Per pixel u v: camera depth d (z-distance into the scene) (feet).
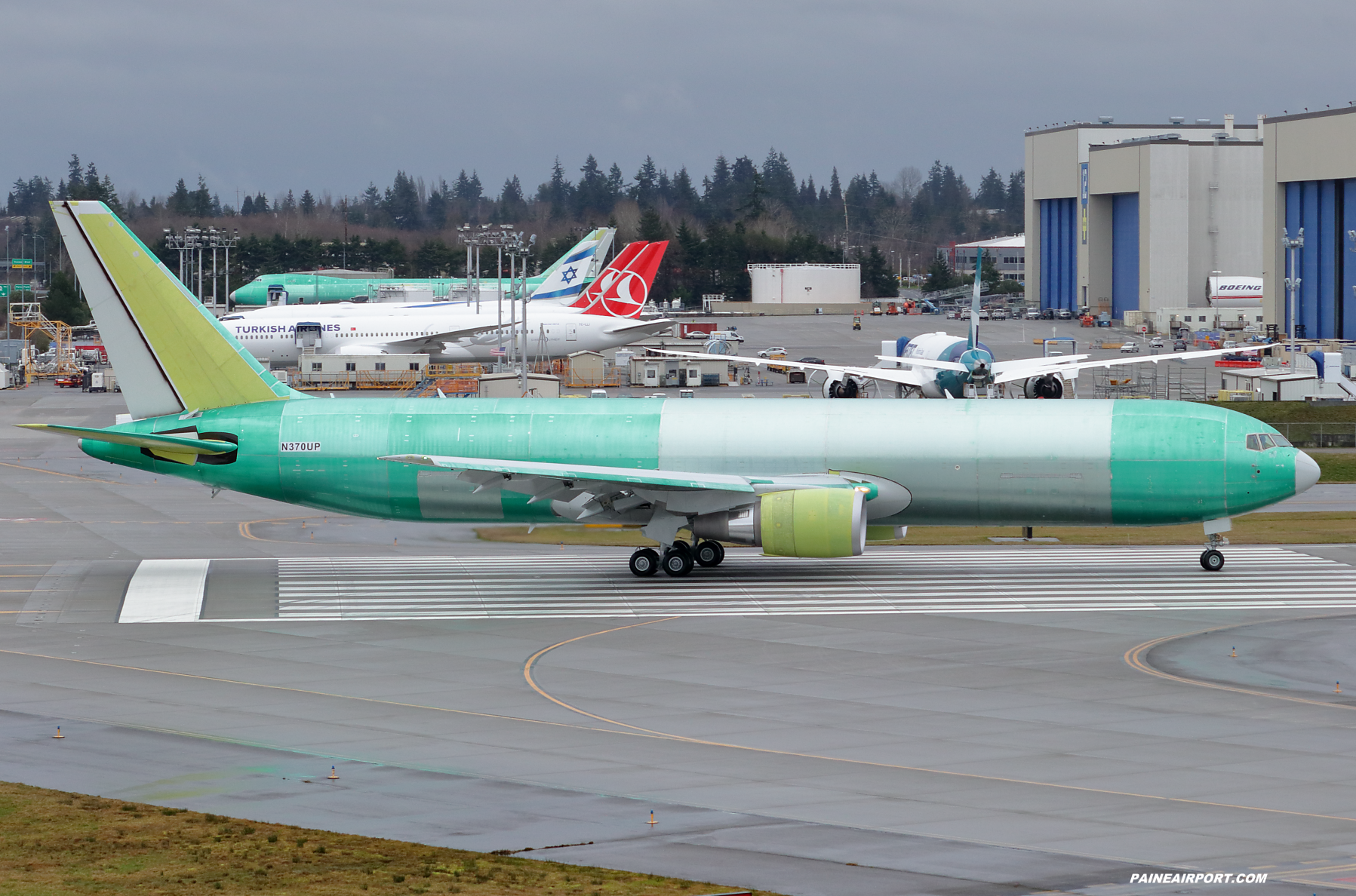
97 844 317.01
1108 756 399.44
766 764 391.24
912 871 301.02
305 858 307.58
